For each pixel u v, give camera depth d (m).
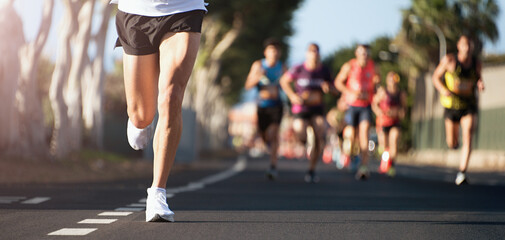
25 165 30.12
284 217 14.17
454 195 21.67
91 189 22.31
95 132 43.06
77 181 26.98
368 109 33.59
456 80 26.16
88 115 43.22
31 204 16.56
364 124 33.34
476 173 44.84
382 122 37.50
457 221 13.86
